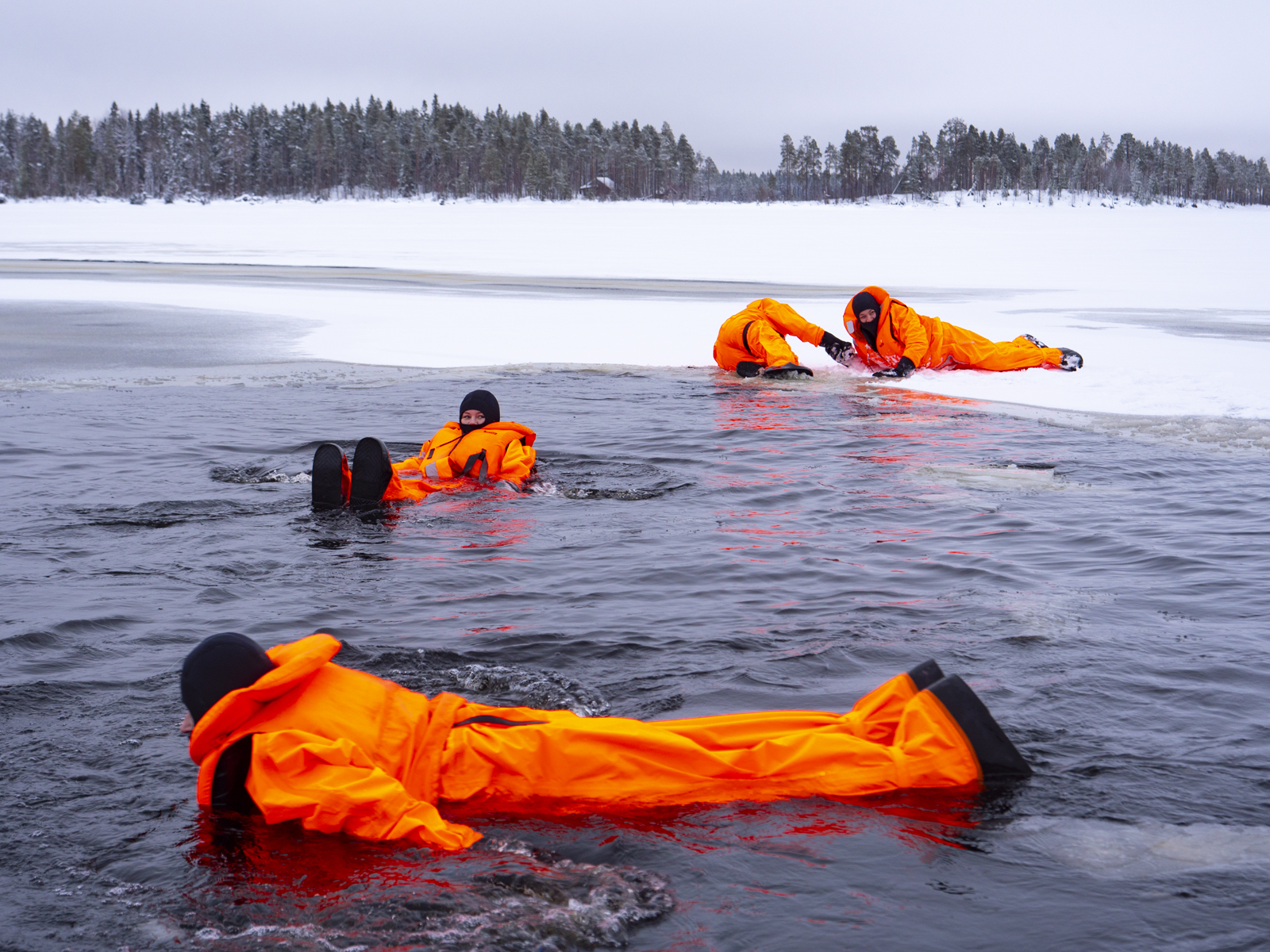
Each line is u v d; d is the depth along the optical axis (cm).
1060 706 430
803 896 301
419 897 301
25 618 540
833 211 11856
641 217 9975
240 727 351
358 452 783
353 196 15438
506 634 524
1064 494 852
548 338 2034
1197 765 379
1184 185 19512
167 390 1405
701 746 370
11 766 382
